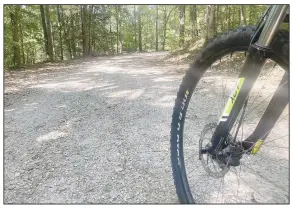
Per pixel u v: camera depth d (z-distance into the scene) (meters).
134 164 2.59
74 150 2.99
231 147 1.40
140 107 4.76
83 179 2.36
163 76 8.60
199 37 14.62
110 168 2.53
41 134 3.57
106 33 29.58
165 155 2.76
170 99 5.29
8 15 14.20
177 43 17.05
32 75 10.55
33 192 2.18
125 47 43.59
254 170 2.30
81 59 20.08
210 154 1.44
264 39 1.05
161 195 2.05
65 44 26.81
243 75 1.21
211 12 12.34
